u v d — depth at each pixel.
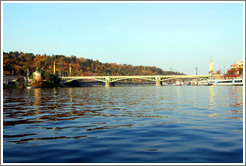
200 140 11.59
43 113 22.31
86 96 55.19
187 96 50.03
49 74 186.12
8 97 51.78
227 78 184.62
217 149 10.17
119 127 14.99
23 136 12.81
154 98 44.72
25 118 19.05
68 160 9.12
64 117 19.53
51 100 41.38
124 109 25.41
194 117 18.69
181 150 10.12
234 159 9.00
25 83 167.75
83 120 17.88
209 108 25.14
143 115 20.28
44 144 11.24
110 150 10.24
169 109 24.70
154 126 15.14
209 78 197.62
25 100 41.44
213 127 14.59
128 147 10.64
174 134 12.86
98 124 16.12
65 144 11.20
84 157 9.42
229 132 13.17
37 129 14.60
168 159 9.09
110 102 35.84
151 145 10.88
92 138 12.26
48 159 9.25
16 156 9.62
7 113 22.39
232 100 36.28
